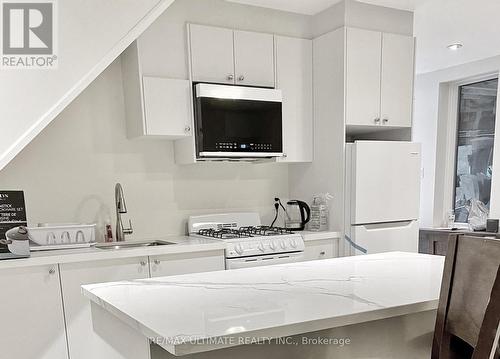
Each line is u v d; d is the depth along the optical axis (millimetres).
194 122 2834
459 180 4770
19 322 2176
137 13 2236
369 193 3025
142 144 3014
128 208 2984
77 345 2312
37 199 2697
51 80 2125
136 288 1459
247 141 2932
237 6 3053
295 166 3568
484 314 996
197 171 3219
